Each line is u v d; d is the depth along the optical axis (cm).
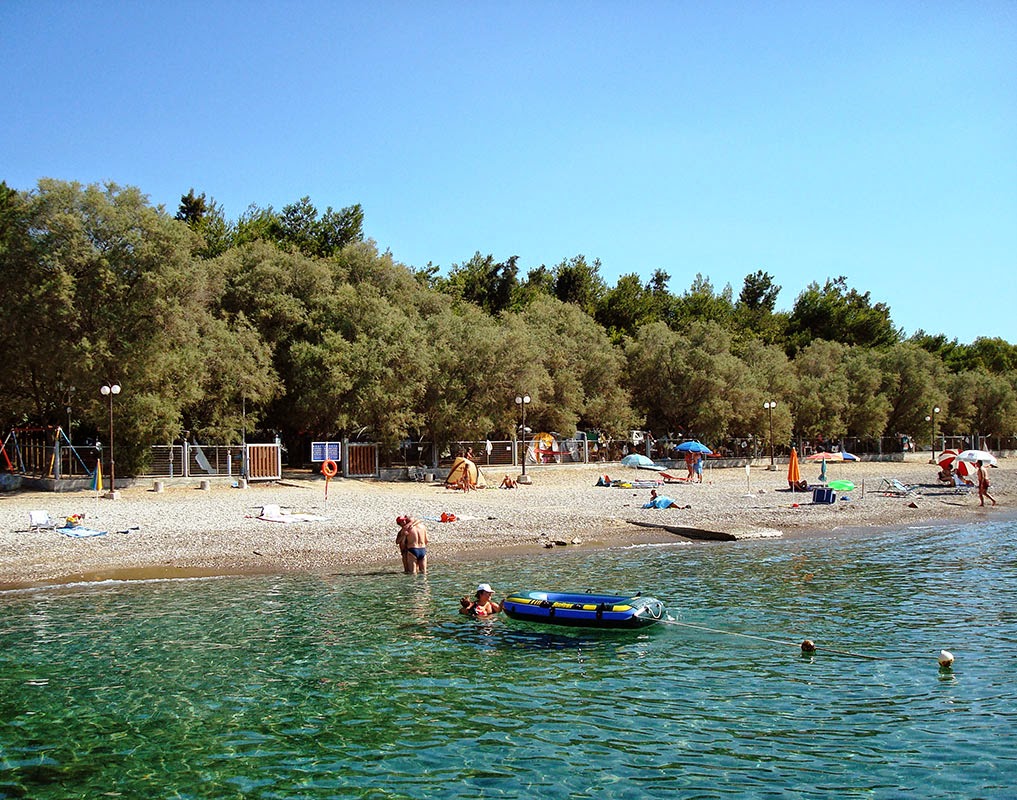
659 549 2675
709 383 6431
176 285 3916
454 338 5316
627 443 6300
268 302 5047
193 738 1103
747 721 1148
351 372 4856
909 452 8312
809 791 938
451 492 4212
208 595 1941
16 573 2141
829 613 1772
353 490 4169
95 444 4072
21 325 3662
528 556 2508
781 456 7375
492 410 5278
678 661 1431
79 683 1318
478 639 1574
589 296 9456
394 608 1817
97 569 2203
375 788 952
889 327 10850
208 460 4231
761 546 2753
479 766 1009
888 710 1187
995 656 1448
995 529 3200
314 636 1592
